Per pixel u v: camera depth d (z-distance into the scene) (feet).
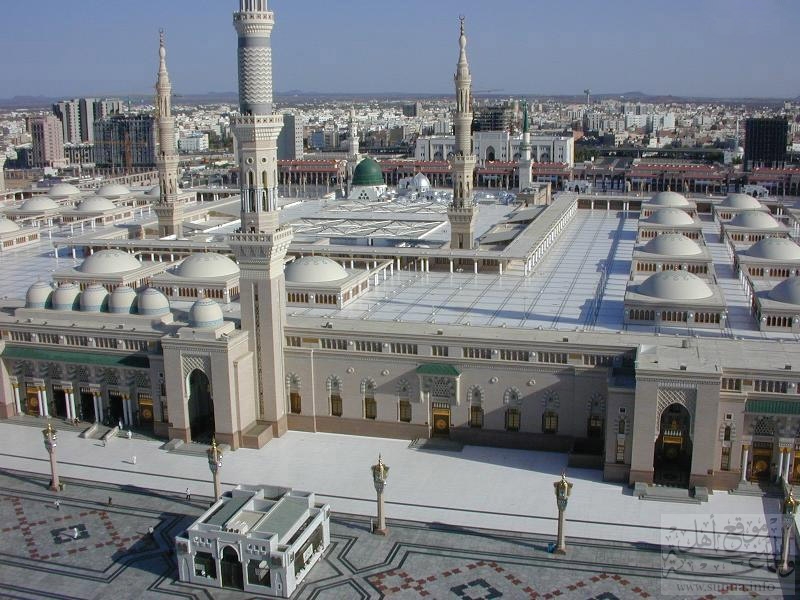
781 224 483.10
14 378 334.85
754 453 267.59
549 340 289.74
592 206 613.93
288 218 546.26
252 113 292.61
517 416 298.56
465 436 304.09
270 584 217.97
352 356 307.17
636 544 236.43
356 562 231.09
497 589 217.56
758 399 260.21
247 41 290.76
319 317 322.75
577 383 287.69
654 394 260.83
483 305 350.23
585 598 212.64
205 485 277.03
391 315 336.70
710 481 263.29
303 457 295.48
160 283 373.40
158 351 315.17
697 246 405.80
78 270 392.06
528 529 245.45
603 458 281.54
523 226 508.12
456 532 244.83
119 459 297.74
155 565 232.94
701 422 259.19
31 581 225.15
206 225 521.65
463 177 442.09
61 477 284.61
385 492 269.03
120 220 571.69
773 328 313.73
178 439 307.78
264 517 230.27
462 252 408.67
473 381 299.17
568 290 373.20
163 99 485.56
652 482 267.59
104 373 326.03
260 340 307.78
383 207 602.85
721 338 296.71
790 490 257.14
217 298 368.68
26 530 250.57
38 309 339.36
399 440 308.81
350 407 312.71
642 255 393.09
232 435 301.43
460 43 434.30
